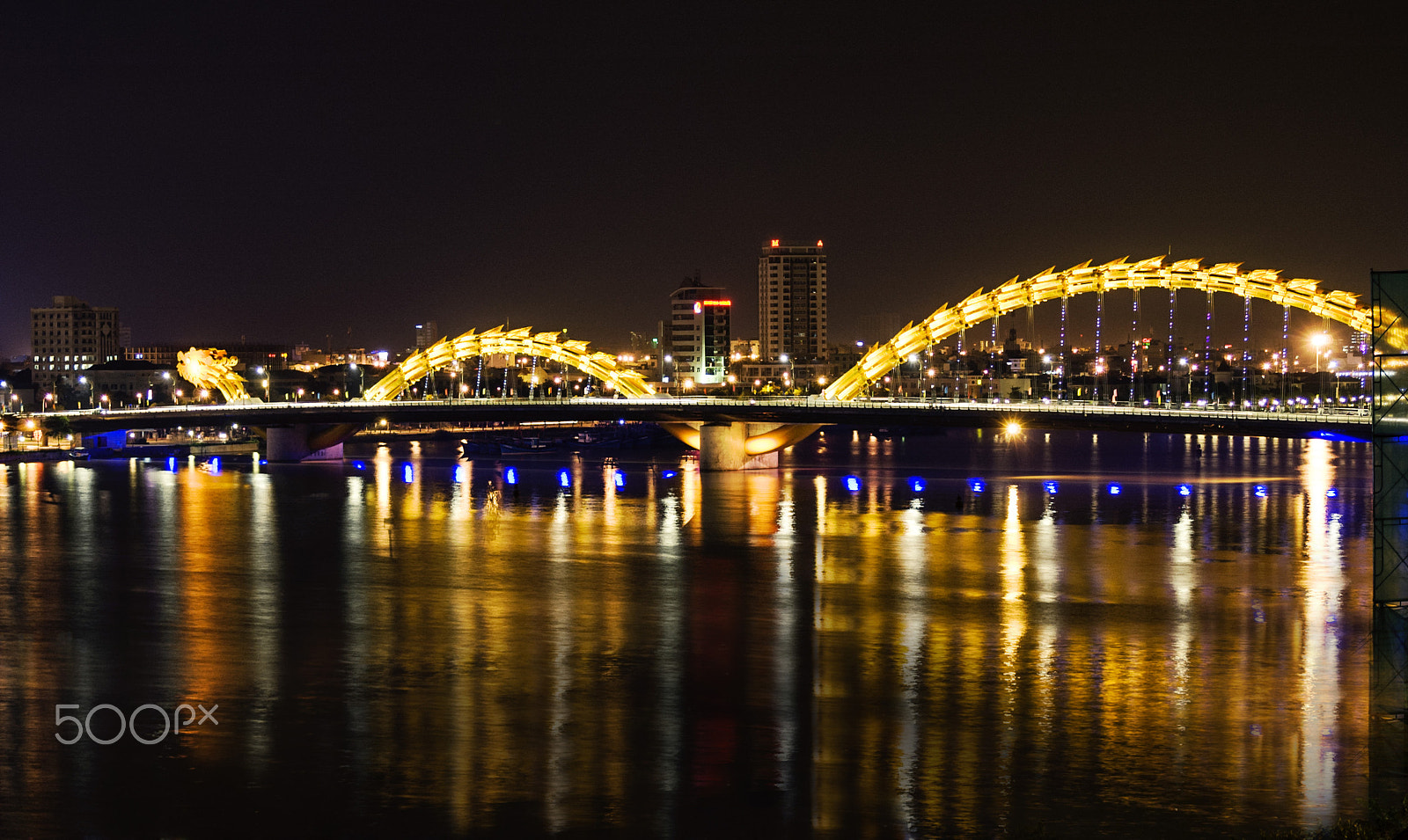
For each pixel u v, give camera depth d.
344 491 156.38
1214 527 117.62
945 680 58.41
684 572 90.31
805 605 77.00
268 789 44.62
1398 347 36.31
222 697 55.25
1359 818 41.28
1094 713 52.94
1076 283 172.50
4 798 43.81
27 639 66.06
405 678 58.34
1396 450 36.53
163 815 42.47
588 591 81.88
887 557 97.94
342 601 77.81
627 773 46.09
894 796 43.91
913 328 181.38
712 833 41.12
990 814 42.31
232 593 80.56
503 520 123.94
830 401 176.88
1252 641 66.62
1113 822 41.56
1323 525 119.00
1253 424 141.62
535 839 40.75
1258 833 40.47
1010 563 94.56
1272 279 159.88
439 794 44.19
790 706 54.09
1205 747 48.59
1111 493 151.62
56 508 133.12
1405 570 36.88
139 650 63.69
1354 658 62.69
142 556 97.25
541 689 56.69
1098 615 74.06
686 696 55.72
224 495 149.62
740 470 189.50
